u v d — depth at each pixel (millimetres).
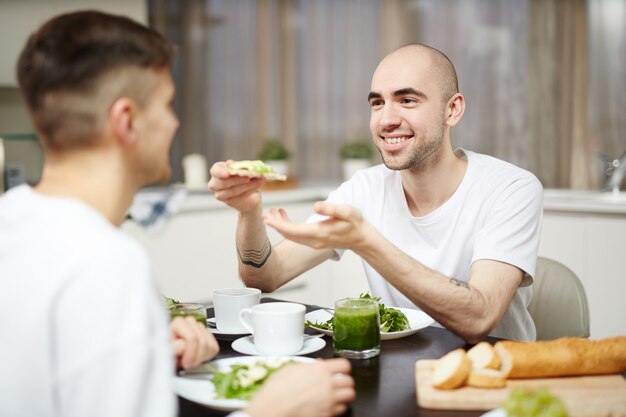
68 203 787
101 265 727
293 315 1199
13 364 719
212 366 1101
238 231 1562
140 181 913
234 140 4590
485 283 1399
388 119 1585
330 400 891
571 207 2912
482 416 890
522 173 1627
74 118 823
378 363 1171
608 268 2816
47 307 710
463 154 1764
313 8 4457
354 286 3473
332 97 4469
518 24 3926
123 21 858
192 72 4547
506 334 1646
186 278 3217
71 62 811
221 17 4531
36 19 3512
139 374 714
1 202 839
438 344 1289
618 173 3252
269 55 4527
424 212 1729
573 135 3783
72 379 708
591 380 1043
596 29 3701
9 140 3625
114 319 718
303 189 3795
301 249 1722
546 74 3848
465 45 4098
